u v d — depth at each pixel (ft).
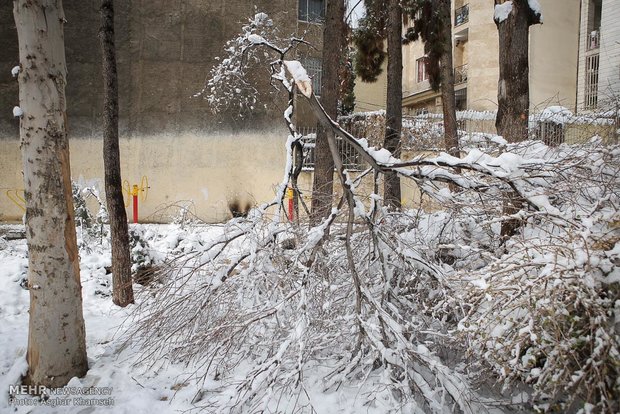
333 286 16.83
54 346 16.88
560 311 11.10
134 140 49.21
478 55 75.56
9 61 47.19
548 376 11.17
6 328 23.40
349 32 40.06
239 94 46.32
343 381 15.72
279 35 50.37
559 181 16.10
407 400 13.64
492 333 11.94
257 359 16.93
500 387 14.21
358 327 15.69
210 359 15.94
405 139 30.94
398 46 30.86
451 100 36.70
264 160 50.60
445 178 16.52
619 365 10.39
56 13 16.83
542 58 68.49
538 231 16.14
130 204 48.88
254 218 17.94
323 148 27.17
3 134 47.11
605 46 51.65
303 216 18.95
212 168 50.21
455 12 81.61
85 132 48.37
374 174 18.67
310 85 15.51
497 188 16.79
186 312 17.19
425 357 14.17
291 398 14.75
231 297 16.88
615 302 11.12
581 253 11.50
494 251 17.48
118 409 15.11
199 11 50.03
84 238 33.68
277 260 16.97
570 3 69.67
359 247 17.80
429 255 17.66
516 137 21.77
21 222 47.11
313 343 15.94
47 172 16.71
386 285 16.66
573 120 23.75
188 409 14.84
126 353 19.08
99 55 48.60
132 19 49.08
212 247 17.92
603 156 16.30
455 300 14.34
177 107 49.88
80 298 17.72
